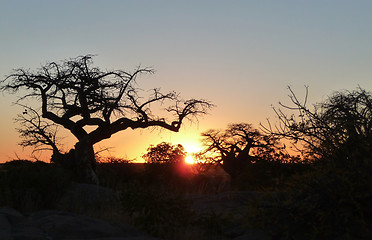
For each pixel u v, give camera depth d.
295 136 10.74
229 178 32.56
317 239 8.48
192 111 34.50
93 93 31.14
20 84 31.30
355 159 9.32
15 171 15.05
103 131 31.47
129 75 32.09
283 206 9.08
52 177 14.84
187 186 25.94
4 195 13.95
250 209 9.30
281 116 11.09
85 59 31.33
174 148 29.67
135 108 32.75
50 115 31.81
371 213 8.69
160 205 10.68
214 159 38.59
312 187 8.96
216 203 12.76
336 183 8.84
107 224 10.30
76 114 32.59
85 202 15.20
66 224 9.64
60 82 31.08
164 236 10.23
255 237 9.09
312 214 8.78
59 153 30.83
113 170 30.17
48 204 14.53
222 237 9.98
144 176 27.72
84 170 28.78
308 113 10.90
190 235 9.99
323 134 10.48
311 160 10.38
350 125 10.00
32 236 8.70
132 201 11.02
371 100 10.77
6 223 9.90
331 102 11.14
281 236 8.88
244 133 38.59
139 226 10.98
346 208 8.61
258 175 18.11
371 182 8.52
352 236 8.31
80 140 30.45
